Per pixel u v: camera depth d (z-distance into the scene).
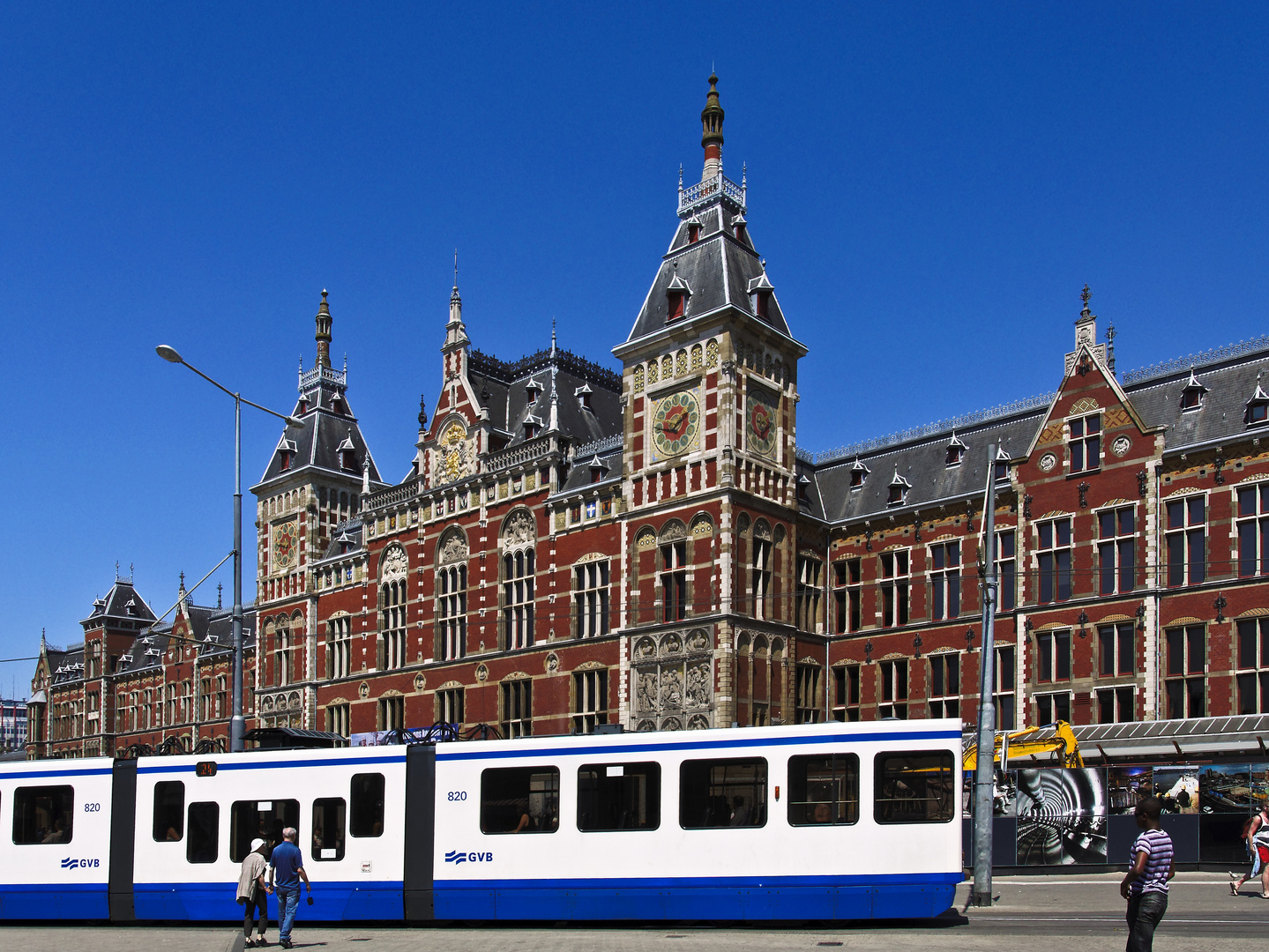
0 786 29.89
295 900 23.30
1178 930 21.38
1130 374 46.03
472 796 26.69
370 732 62.78
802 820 24.56
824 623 52.28
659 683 47.88
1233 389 41.94
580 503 53.12
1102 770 35.28
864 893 24.02
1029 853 35.66
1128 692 41.69
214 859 28.06
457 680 57.69
